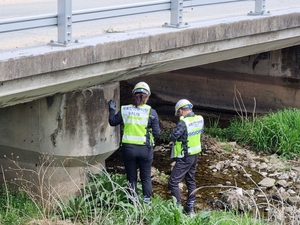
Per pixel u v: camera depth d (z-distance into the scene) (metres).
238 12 10.12
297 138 10.77
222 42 8.75
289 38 10.44
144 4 7.35
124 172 9.69
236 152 10.74
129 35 7.25
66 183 7.84
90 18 6.74
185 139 7.79
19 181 7.91
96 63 6.80
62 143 7.60
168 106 14.20
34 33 7.44
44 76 6.30
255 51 10.45
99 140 7.86
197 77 13.88
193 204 8.04
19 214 7.08
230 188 9.02
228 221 7.02
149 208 7.13
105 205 7.46
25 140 7.71
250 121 12.06
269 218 7.14
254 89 13.22
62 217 7.23
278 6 11.11
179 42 7.80
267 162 10.33
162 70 8.56
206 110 13.88
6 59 5.77
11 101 6.52
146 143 7.50
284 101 12.88
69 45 6.50
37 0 10.68
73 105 7.56
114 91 7.99
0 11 9.02
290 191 8.94
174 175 7.85
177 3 7.81
